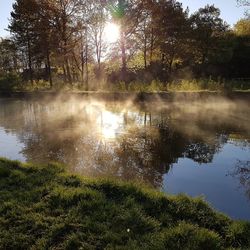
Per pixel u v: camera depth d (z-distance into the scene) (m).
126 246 4.36
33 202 5.73
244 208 6.62
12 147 11.52
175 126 15.27
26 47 43.97
